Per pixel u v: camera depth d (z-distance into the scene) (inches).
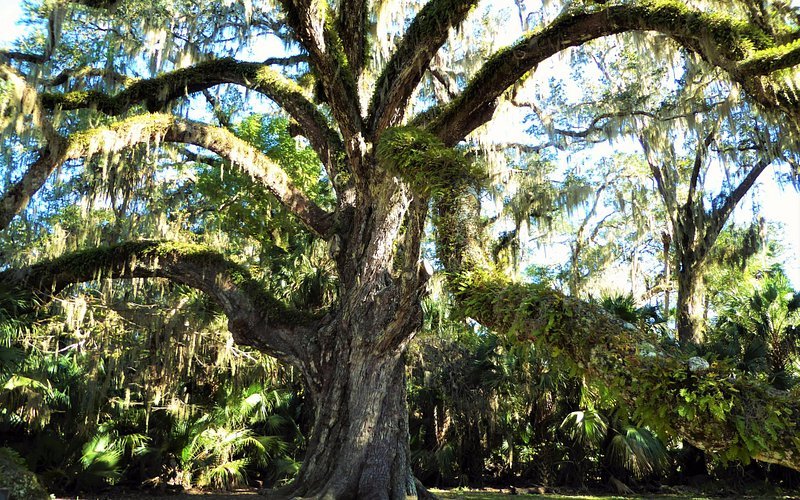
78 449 505.4
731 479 624.1
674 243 821.9
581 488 639.8
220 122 705.6
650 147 753.6
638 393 151.3
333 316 400.5
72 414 523.5
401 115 391.5
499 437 695.7
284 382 663.8
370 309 370.3
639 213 828.6
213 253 431.2
